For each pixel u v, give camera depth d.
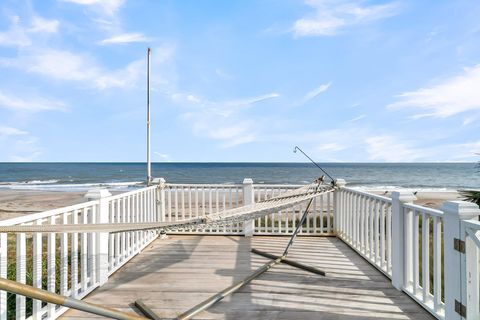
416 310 2.65
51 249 2.51
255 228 5.82
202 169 61.19
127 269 3.79
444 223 2.32
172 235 5.64
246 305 2.76
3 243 2.04
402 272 3.07
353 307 2.71
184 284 3.29
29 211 13.48
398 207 3.10
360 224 4.41
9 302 3.10
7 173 49.66
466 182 36.31
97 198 3.25
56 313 2.53
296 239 5.30
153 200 5.52
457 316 2.17
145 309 2.63
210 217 2.51
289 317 2.54
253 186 5.67
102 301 2.88
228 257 4.27
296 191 4.77
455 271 2.20
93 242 3.17
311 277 3.46
